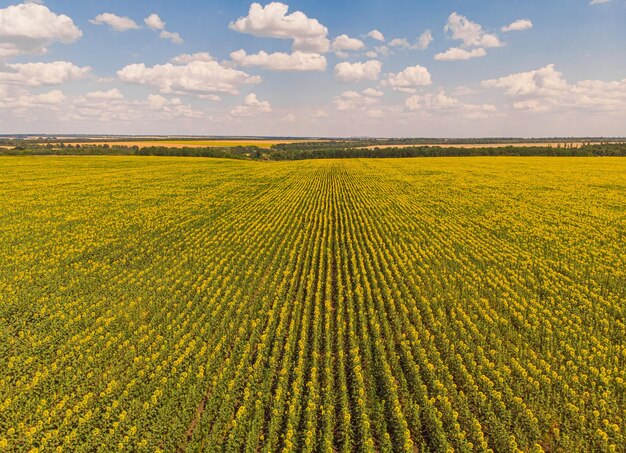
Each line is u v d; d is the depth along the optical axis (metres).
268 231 35.16
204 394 14.61
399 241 32.25
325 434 12.49
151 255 29.45
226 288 23.06
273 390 14.71
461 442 12.23
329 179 73.75
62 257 28.73
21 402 14.23
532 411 13.38
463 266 26.08
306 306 20.70
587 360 15.95
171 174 78.69
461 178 70.19
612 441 12.24
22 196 51.34
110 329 18.98
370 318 19.42
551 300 21.16
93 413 13.48
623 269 25.28
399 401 14.16
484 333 18.20
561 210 42.38
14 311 20.62
